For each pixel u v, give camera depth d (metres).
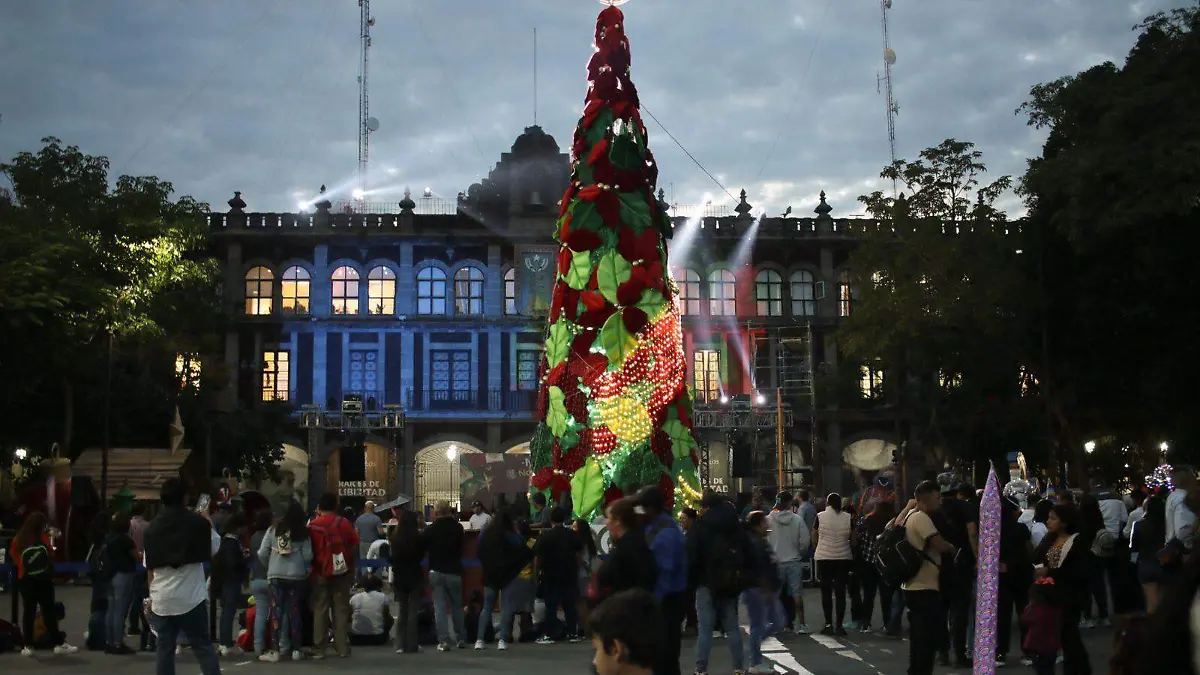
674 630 10.14
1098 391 38.72
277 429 50.81
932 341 41.25
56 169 37.81
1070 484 41.94
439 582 15.84
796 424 55.56
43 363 27.66
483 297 56.12
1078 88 33.88
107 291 31.00
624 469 19.44
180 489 10.84
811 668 13.59
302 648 15.10
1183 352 34.25
